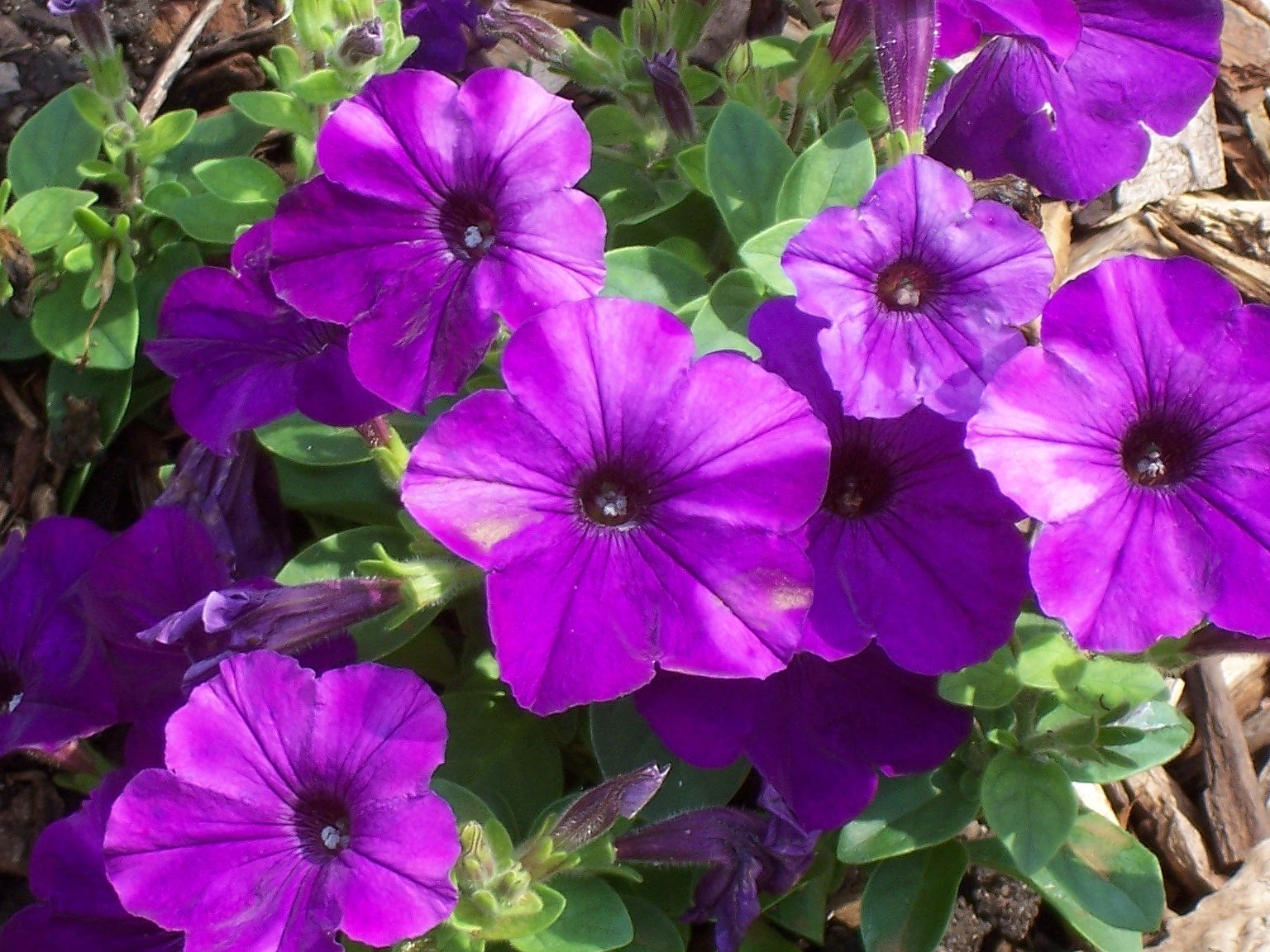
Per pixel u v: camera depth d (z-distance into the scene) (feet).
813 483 1.30
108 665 1.43
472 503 1.28
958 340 1.35
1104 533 1.30
